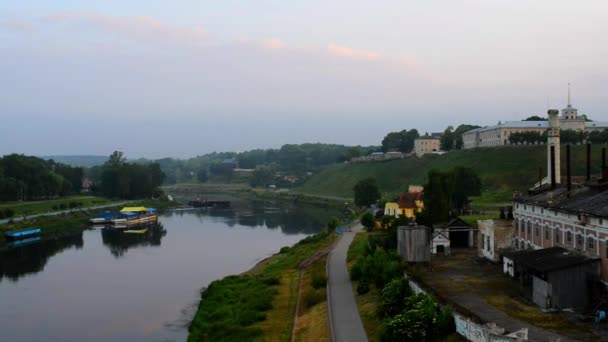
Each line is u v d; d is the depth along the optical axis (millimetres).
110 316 82312
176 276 110000
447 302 52375
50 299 93125
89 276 111562
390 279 66438
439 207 101312
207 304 79312
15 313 84875
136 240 164625
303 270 95500
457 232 100812
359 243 113688
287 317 67875
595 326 50281
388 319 51375
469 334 45031
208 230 188500
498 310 56344
